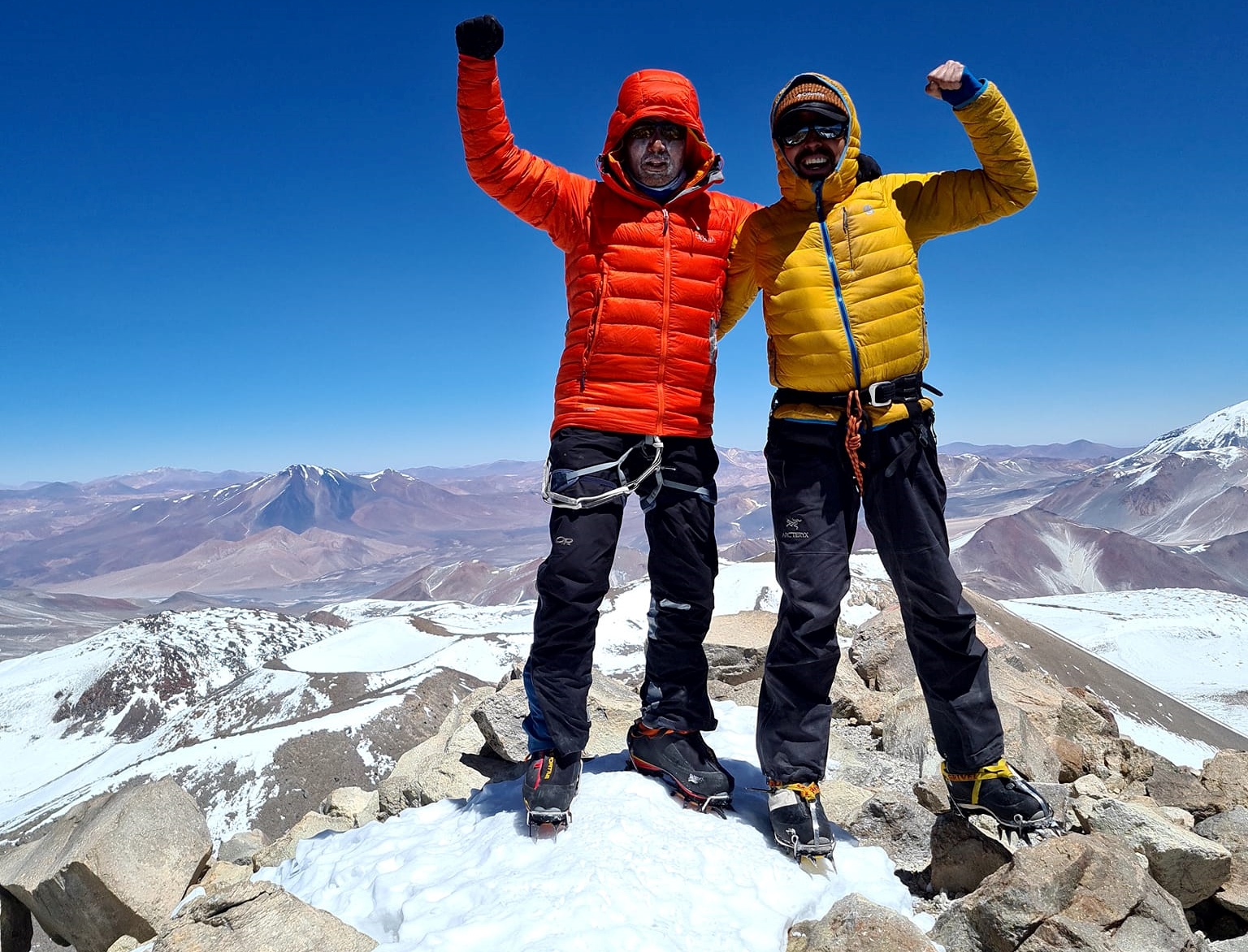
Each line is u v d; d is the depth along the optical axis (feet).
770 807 11.94
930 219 12.82
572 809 12.36
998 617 175.63
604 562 12.67
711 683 23.06
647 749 13.48
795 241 12.35
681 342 12.71
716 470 13.57
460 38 11.73
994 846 11.64
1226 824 12.46
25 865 16.43
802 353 12.14
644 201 12.83
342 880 12.19
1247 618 429.38
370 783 256.73
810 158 11.96
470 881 10.80
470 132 12.32
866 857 12.53
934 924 10.53
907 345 11.96
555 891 9.95
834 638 12.25
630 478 13.03
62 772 411.75
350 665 380.37
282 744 264.52
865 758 18.07
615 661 260.62
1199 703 325.21
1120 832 11.51
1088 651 186.91
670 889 10.32
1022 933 9.45
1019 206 12.16
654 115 12.37
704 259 12.89
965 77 11.30
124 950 14.34
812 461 12.30
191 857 15.99
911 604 12.33
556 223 12.98
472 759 18.26
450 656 348.18
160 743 321.73
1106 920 9.27
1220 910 11.44
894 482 12.01
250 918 10.25
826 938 9.48
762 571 272.92
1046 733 18.49
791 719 12.23
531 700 12.69
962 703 12.17
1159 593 514.68
